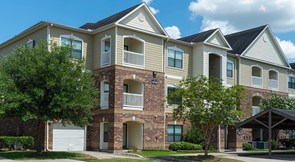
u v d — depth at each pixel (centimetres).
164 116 3331
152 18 3284
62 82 2339
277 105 3906
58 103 2305
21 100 2272
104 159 2331
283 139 4344
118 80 2992
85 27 3497
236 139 3788
